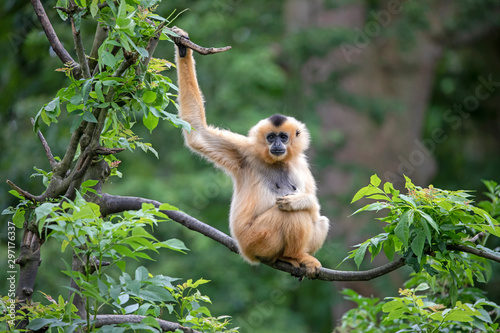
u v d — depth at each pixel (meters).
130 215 6.58
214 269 23.94
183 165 25.08
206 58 25.80
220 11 26.23
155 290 6.76
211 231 9.70
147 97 7.23
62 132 20.69
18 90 22.53
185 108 10.16
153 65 8.02
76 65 8.02
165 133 25.34
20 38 20.39
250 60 25.34
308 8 28.89
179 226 23.55
